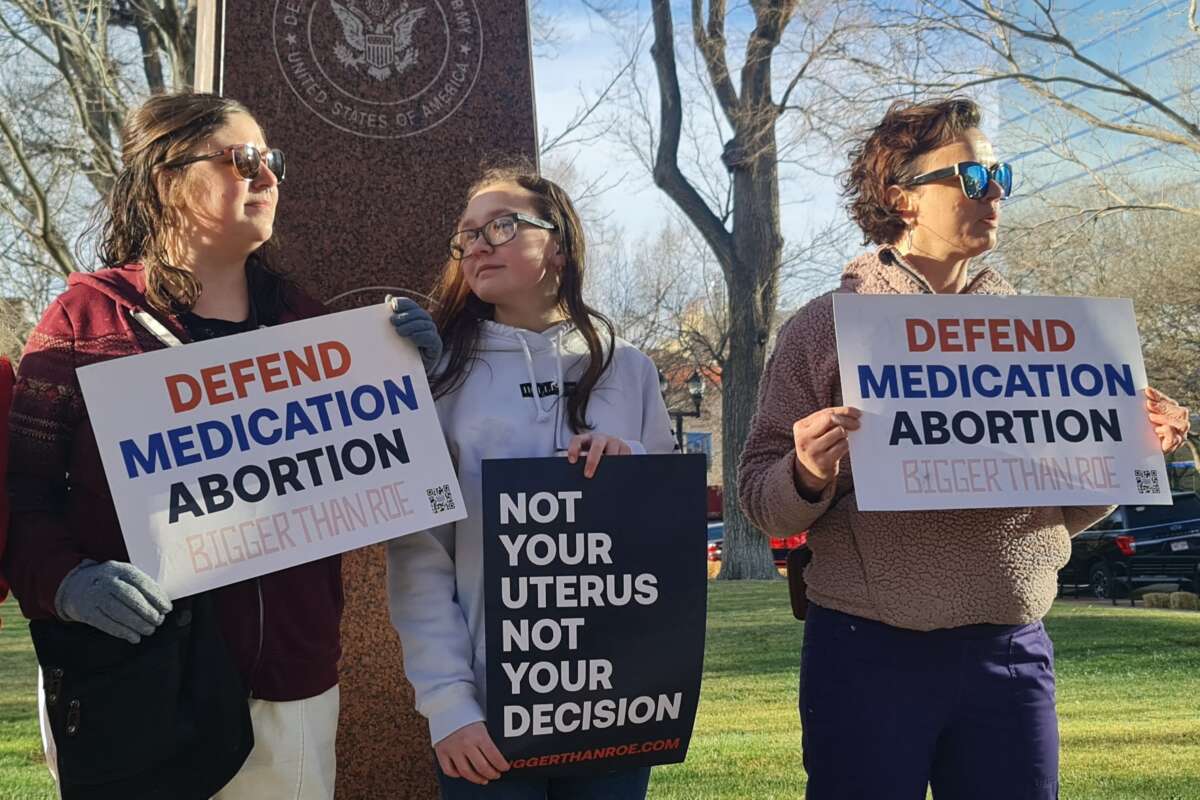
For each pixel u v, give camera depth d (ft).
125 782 7.22
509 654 7.70
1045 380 8.64
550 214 8.75
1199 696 22.57
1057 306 8.79
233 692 7.41
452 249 8.96
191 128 8.11
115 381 7.57
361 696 11.51
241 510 7.66
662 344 108.37
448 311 8.93
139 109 8.45
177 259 8.31
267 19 12.05
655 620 7.88
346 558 11.57
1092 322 8.82
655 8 68.64
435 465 8.04
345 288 12.19
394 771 11.56
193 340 8.14
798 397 8.93
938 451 8.29
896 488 8.14
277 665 7.84
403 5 12.47
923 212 8.88
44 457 7.60
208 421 7.71
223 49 11.93
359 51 12.31
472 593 8.18
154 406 7.63
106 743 7.12
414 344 8.14
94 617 6.92
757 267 69.82
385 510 7.91
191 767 7.30
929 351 8.48
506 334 8.66
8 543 7.48
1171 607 44.29
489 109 12.72
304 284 12.07
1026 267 59.47
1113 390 8.74
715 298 106.63
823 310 8.98
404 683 11.64
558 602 7.77
